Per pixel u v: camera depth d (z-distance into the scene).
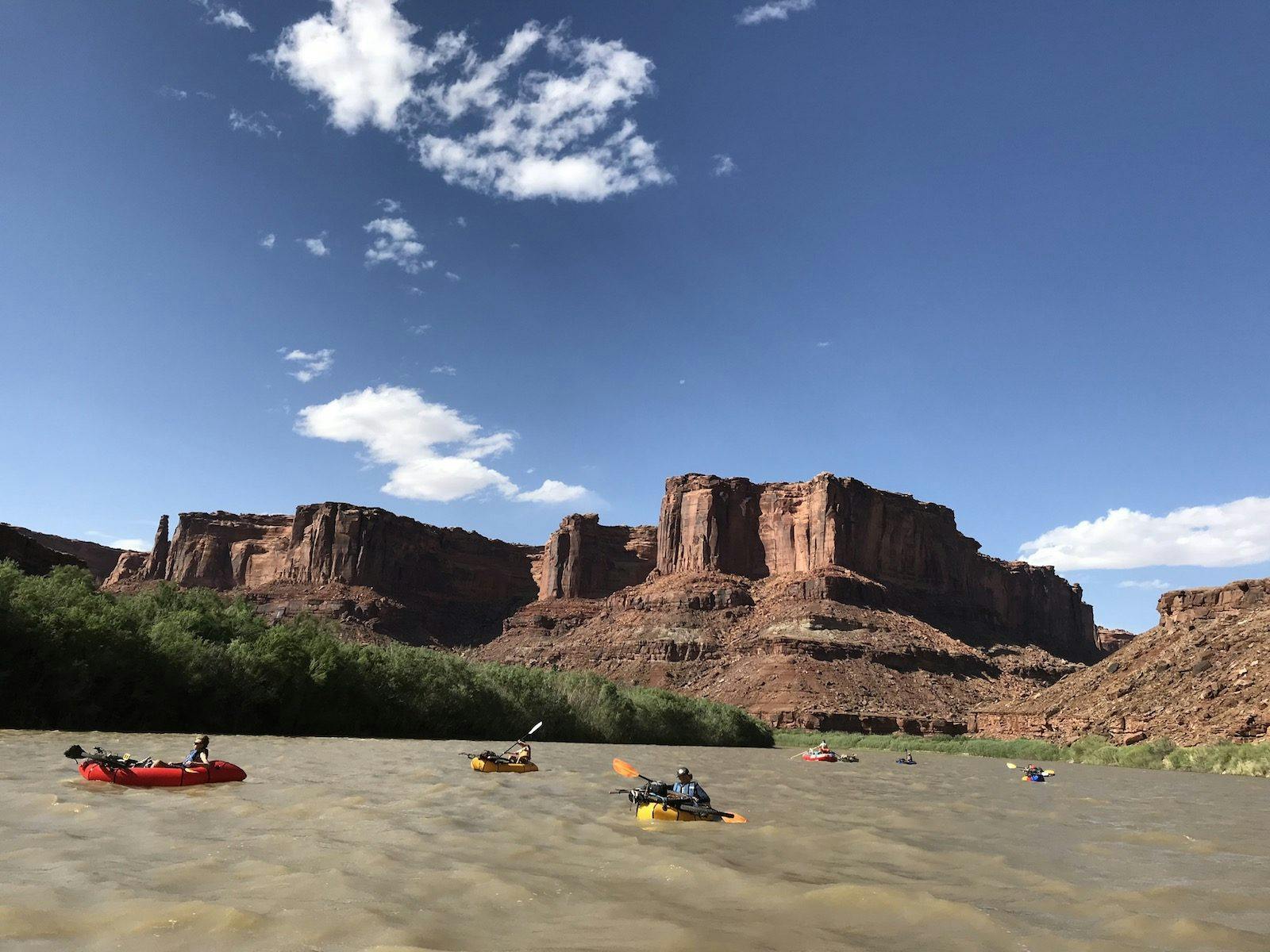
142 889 11.70
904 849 18.98
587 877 14.02
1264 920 12.89
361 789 25.02
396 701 63.00
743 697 141.00
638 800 22.27
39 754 29.72
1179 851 20.64
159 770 23.48
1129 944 11.20
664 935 10.72
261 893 11.77
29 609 44.00
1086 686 110.25
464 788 26.78
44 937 9.46
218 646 54.31
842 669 148.00
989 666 165.12
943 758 83.81
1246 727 76.81
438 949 9.62
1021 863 17.77
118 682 46.66
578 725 76.44
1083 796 38.47
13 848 14.26
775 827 21.31
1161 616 114.62
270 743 44.25
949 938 11.27
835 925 11.74
